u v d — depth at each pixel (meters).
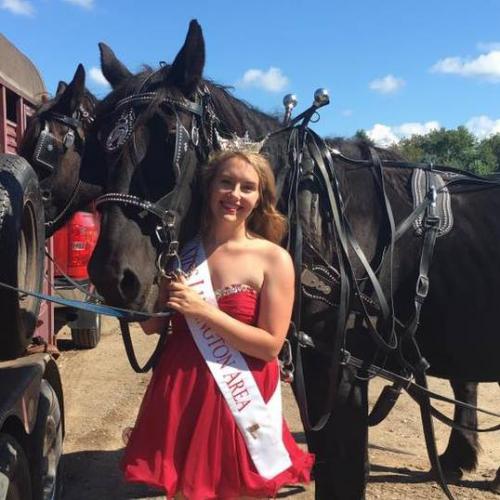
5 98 4.25
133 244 2.32
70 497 3.83
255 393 2.09
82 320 7.30
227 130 2.72
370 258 2.76
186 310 2.10
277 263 2.15
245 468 2.04
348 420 2.67
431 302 2.85
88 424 5.06
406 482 4.10
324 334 2.67
